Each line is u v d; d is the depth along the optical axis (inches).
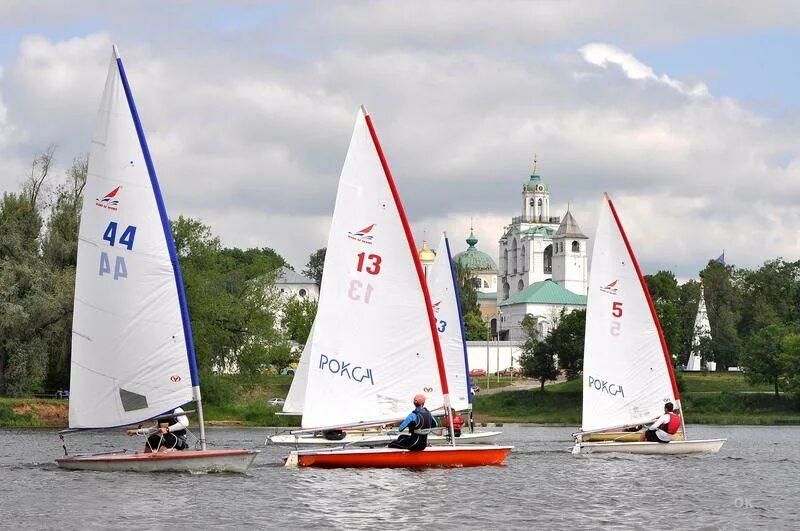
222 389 6501.0
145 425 3339.1
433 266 4207.7
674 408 3398.1
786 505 2325.3
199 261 6939.0
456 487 2439.7
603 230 3346.5
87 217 2471.7
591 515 2133.4
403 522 1989.4
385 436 3759.8
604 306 3344.0
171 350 2460.6
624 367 3351.4
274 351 6840.6
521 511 2155.5
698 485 2664.9
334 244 2578.7
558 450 3941.9
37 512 2043.6
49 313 5762.8
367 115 2578.7
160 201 2456.9
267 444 3988.7
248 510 2076.8
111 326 2464.3
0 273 5812.0
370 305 2578.7
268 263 7411.4
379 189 2576.3
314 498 2224.4
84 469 2642.7
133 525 1926.7
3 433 4913.9
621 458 3299.7
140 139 2450.8
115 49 2450.8
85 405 2486.5
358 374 2576.3
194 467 2541.8
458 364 4197.8
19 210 6043.3
